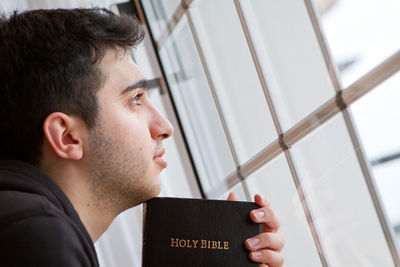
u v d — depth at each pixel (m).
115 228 2.38
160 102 2.53
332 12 1.66
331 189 1.71
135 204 1.00
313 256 1.85
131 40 1.01
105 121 0.95
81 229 0.88
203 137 2.38
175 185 2.54
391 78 1.42
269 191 1.98
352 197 1.65
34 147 0.95
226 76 2.12
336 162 1.66
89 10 1.02
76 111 0.94
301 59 1.76
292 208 1.88
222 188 2.30
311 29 1.71
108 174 0.95
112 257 2.35
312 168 1.75
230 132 2.18
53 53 0.95
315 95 1.74
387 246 1.60
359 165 1.60
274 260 1.01
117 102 0.97
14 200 0.80
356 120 1.55
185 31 2.29
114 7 2.50
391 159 1.53
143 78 1.00
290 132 1.79
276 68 1.86
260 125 1.99
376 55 1.62
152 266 0.99
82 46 0.96
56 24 0.97
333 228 1.74
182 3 2.25
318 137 1.69
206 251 1.00
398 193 1.60
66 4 2.37
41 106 0.94
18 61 0.95
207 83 2.25
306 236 1.85
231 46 2.05
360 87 1.52
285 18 1.79
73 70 0.94
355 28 1.64
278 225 1.04
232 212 1.02
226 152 2.23
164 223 1.01
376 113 1.50
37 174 0.89
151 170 0.98
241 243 1.01
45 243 0.76
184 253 1.00
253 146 2.06
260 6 1.86
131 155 0.96
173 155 2.52
